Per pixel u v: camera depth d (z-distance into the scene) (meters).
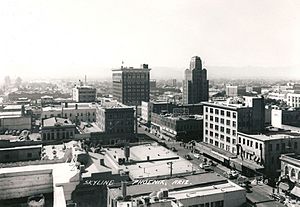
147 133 160.12
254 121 103.38
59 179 30.03
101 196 59.09
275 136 93.75
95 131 128.75
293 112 129.00
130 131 131.25
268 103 185.12
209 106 118.69
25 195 28.58
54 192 27.39
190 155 113.06
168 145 130.00
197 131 142.50
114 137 128.12
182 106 183.88
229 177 86.62
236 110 100.88
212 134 117.44
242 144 97.88
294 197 69.81
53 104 197.38
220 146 111.81
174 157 89.38
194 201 58.38
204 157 109.94
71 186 39.50
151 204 49.66
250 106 104.00
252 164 89.88
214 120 115.62
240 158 97.12
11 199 27.98
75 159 65.31
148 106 183.50
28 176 29.33
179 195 59.34
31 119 137.00
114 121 128.75
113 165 73.44
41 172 30.39
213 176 70.75
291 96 197.38
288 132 102.19
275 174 88.69
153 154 93.25
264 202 66.75
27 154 74.50
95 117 157.75
